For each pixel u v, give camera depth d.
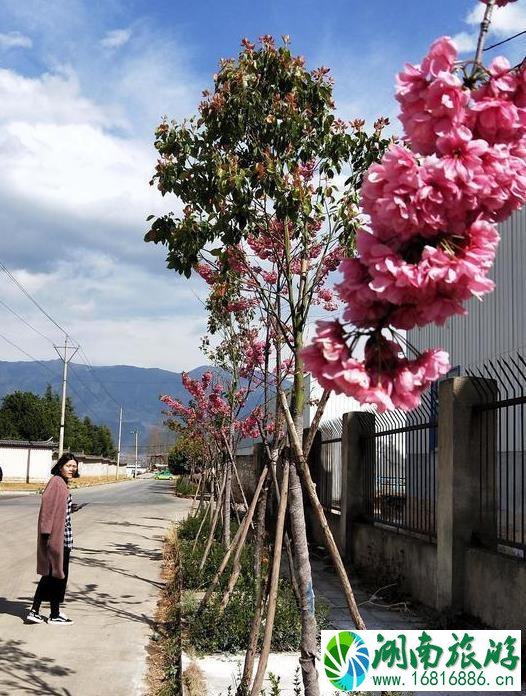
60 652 7.23
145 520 22.62
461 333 15.62
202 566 10.37
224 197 6.04
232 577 7.53
